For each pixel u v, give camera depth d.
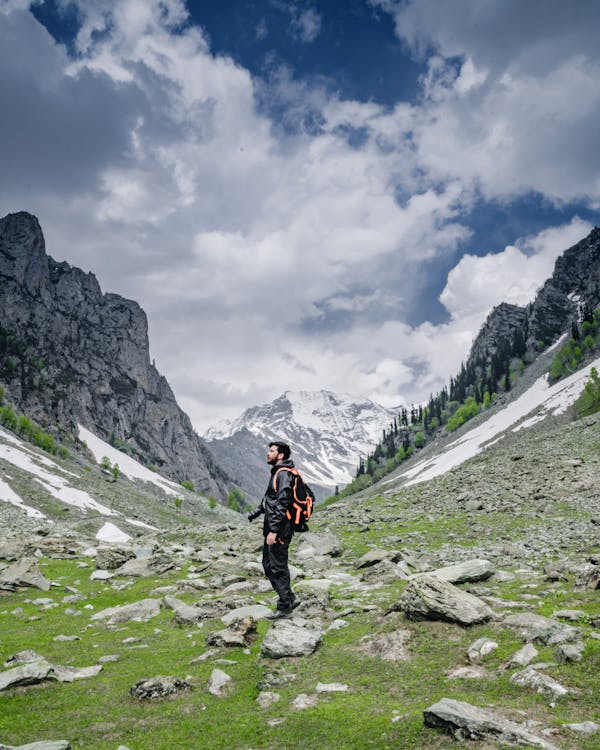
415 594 9.42
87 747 6.04
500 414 167.00
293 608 11.23
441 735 5.45
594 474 35.28
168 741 6.11
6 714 7.05
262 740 5.92
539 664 6.88
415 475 142.88
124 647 10.45
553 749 4.90
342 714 6.31
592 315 197.25
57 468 130.88
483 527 24.38
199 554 22.77
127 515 110.00
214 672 8.08
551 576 12.65
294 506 10.32
